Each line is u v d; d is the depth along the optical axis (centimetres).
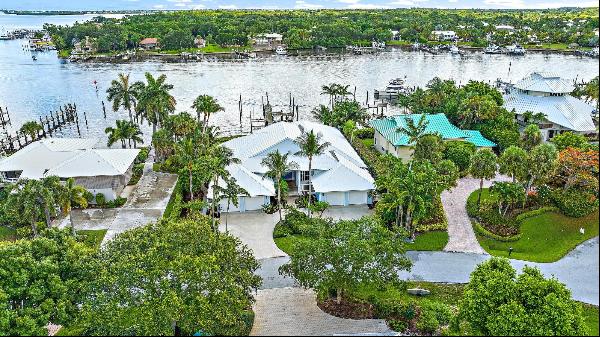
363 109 11288
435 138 7781
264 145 8338
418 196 6153
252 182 7381
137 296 4031
